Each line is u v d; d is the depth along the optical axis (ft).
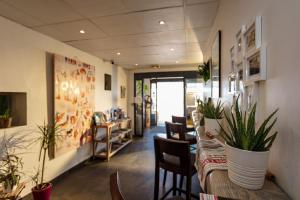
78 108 10.71
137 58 14.19
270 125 2.44
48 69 8.76
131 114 19.69
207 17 7.05
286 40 2.20
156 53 12.60
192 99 18.28
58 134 9.00
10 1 5.66
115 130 15.48
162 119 23.07
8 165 6.37
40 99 8.25
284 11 2.24
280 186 2.40
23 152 7.34
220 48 6.27
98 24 7.52
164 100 22.35
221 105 5.85
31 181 7.57
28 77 7.66
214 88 7.61
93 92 12.46
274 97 2.52
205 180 3.05
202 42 10.10
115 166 11.06
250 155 2.35
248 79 3.31
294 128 2.07
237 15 4.24
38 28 7.82
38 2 5.75
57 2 5.77
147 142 16.70
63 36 8.87
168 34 8.83
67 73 9.76
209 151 3.89
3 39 6.68
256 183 2.36
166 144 5.31
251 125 2.51
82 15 6.71
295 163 2.06
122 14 6.68
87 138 11.59
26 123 7.52
